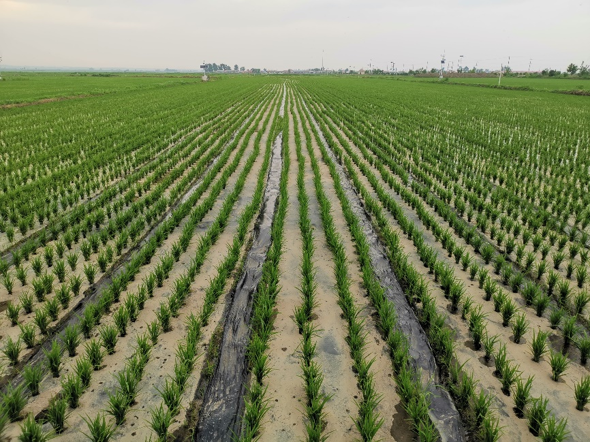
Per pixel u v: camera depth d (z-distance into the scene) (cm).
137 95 4622
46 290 672
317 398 443
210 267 784
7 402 425
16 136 2039
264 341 544
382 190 1202
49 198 1068
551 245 871
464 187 1334
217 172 1470
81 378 477
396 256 795
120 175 1433
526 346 563
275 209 1118
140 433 423
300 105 3975
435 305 657
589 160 1594
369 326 605
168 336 575
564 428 419
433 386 485
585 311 639
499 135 2238
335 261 750
